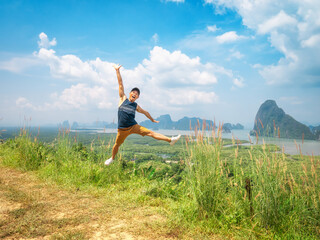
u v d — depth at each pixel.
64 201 3.76
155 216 3.23
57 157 6.20
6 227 2.72
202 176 3.38
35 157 6.19
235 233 2.84
